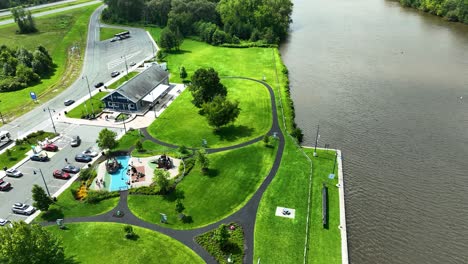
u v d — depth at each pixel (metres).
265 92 140.88
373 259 73.06
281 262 70.62
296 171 96.00
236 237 75.94
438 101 131.00
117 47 199.50
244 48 197.62
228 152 104.19
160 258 71.44
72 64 175.88
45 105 135.12
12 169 98.06
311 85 148.12
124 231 77.81
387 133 113.38
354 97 136.50
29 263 62.03
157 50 193.62
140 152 105.31
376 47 188.38
